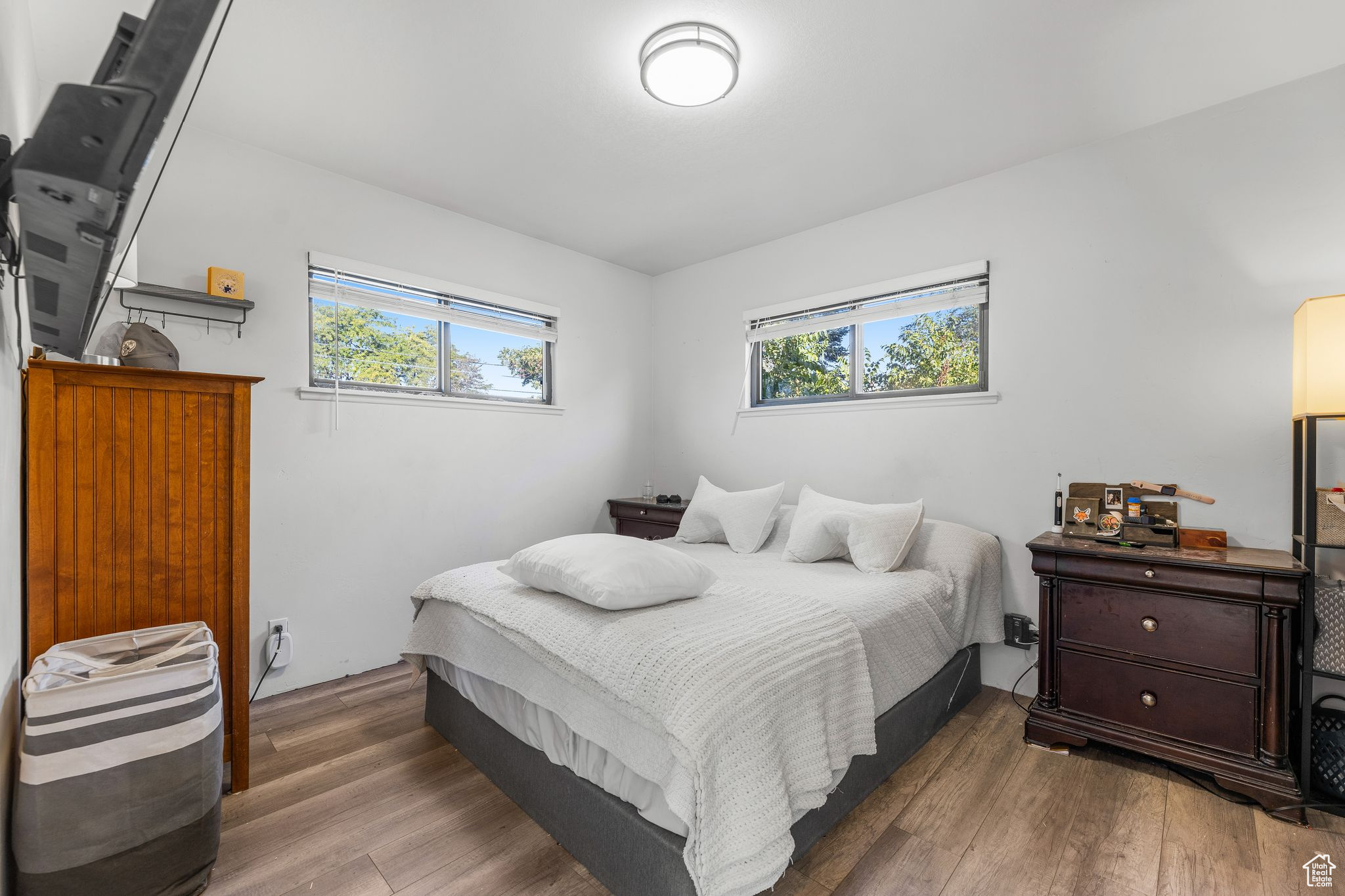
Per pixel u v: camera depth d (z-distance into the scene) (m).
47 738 1.26
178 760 1.39
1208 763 1.87
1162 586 1.97
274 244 2.58
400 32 1.82
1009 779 1.93
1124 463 2.42
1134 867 1.52
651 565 1.79
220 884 1.46
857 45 1.88
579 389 3.84
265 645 2.56
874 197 3.02
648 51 1.88
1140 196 2.38
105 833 1.30
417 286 3.03
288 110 2.26
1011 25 1.79
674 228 3.43
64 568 1.61
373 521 2.88
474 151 2.56
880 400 3.16
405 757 2.07
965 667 2.49
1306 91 2.06
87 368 1.64
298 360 2.65
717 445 3.93
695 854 1.17
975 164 2.68
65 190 0.67
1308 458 1.80
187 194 2.37
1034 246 2.64
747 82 2.07
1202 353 2.26
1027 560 2.66
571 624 1.67
